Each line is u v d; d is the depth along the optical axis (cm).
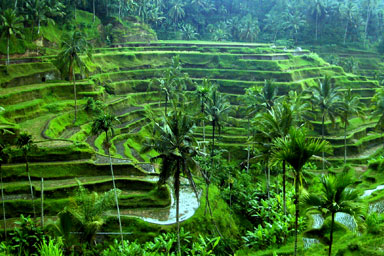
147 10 13612
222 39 14825
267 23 16262
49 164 4175
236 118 8369
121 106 7775
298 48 11769
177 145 2808
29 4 8338
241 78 9412
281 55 10394
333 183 1931
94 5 11219
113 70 9169
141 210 3800
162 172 2834
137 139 6606
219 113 5369
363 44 14462
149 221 3569
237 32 15700
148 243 3145
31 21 8356
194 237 3462
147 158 5697
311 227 3431
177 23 15525
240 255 3241
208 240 3325
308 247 2964
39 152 4309
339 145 6969
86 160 4431
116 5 11406
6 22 7012
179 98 7062
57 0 9269
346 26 14750
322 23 15300
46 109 6303
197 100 5528
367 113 8956
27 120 5831
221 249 3388
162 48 10944
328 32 15088
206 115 5416
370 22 15525
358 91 9475
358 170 5844
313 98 6147
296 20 14788
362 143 7175
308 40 15050
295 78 9412
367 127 8088
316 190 4700
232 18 16362
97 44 10356
